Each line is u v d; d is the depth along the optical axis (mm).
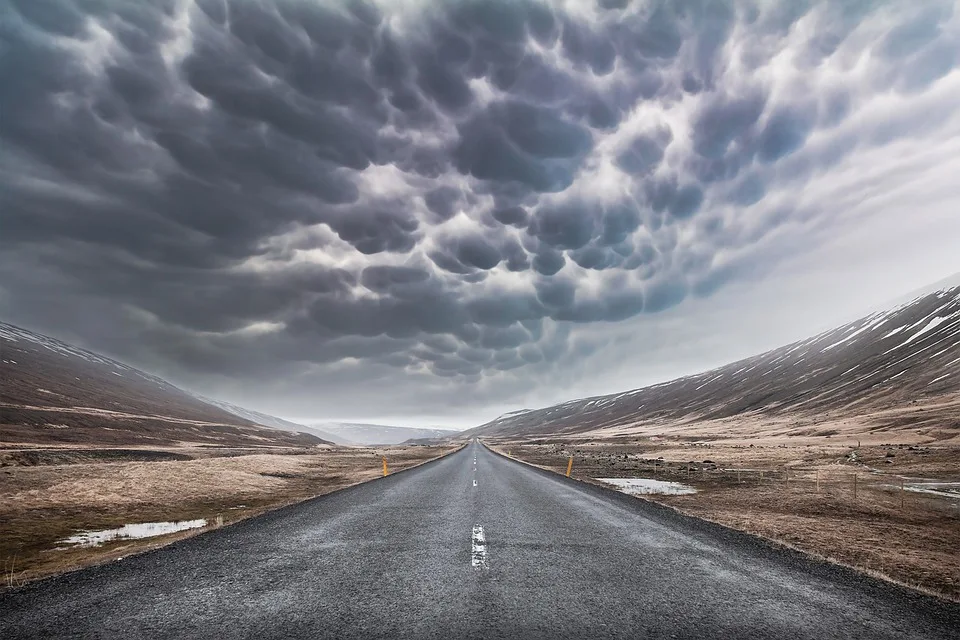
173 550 7832
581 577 6277
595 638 4277
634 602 5309
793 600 5559
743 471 30094
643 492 20062
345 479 26594
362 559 7188
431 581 6020
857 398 105312
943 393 82375
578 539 8867
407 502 14086
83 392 161375
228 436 151125
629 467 35062
